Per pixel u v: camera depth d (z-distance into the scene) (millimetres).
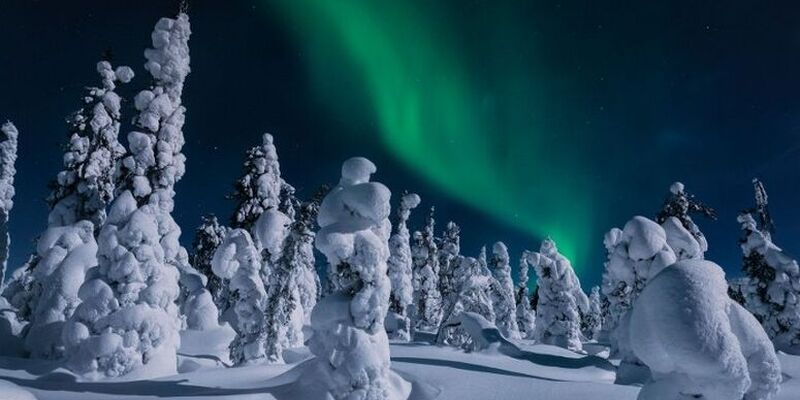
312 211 21297
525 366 21484
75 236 21656
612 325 26828
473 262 33406
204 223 37500
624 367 19328
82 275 19344
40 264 20672
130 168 22328
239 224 29547
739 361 6816
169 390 13609
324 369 12703
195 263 36500
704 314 6906
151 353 16188
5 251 28062
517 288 56156
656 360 7215
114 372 15391
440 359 20891
